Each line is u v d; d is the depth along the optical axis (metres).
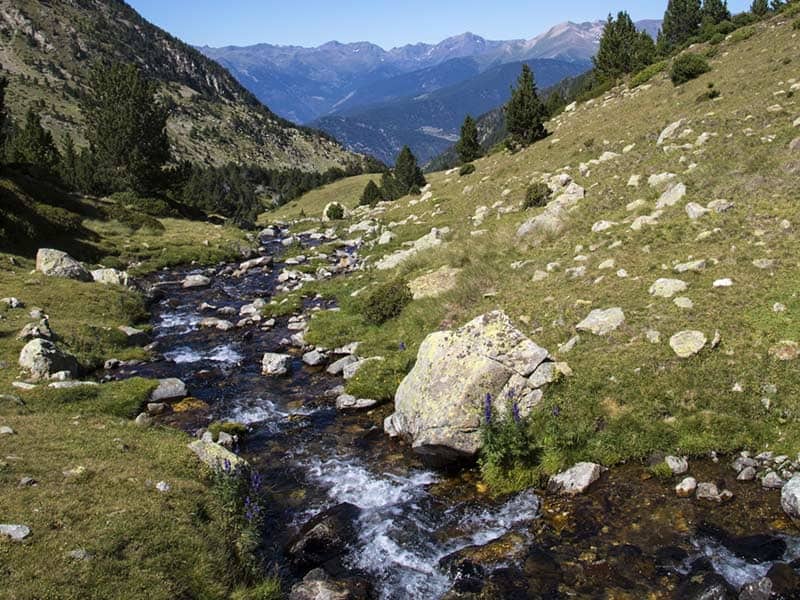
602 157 35.78
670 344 14.53
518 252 26.52
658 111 40.44
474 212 41.78
